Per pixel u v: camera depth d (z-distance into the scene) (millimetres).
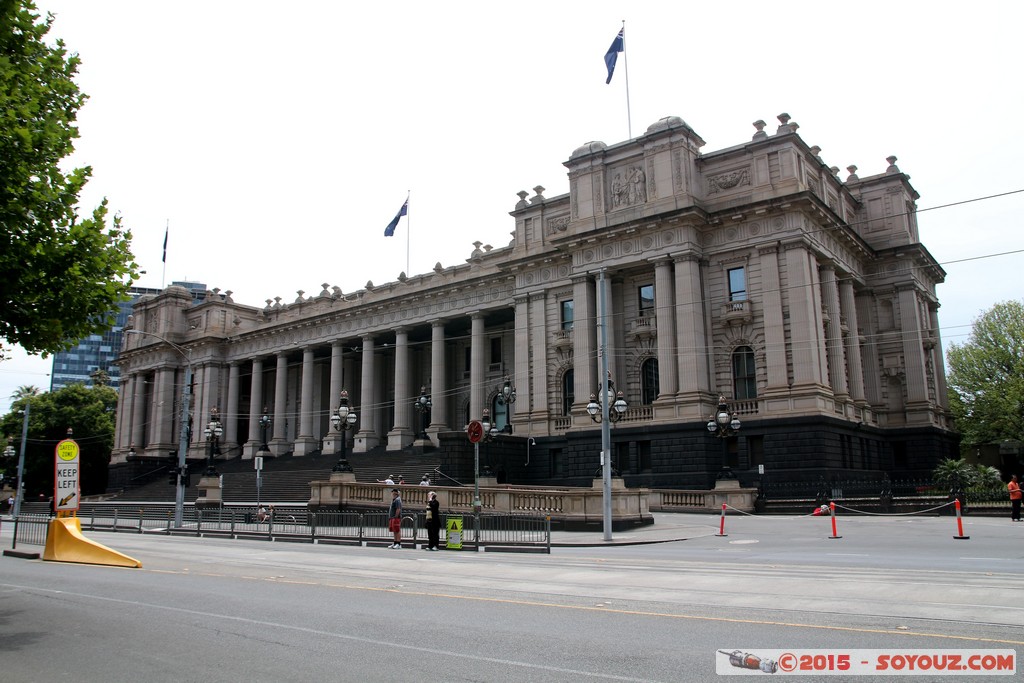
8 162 14188
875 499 40094
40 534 31312
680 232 50375
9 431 94312
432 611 12602
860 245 56125
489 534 28062
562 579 17172
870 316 58562
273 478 63625
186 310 92438
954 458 61438
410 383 75938
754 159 50250
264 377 90812
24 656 9742
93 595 15250
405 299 68438
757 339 48625
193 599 14469
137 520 50031
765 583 15562
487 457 51875
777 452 46156
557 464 55375
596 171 55219
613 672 8383
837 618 11383
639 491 35094
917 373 56531
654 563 20578
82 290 15484
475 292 64688
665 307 50500
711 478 47188
